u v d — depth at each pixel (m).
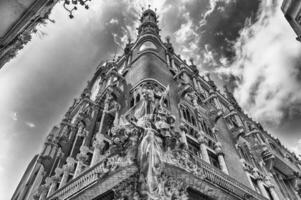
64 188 12.78
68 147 21.33
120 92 21.03
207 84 34.09
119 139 10.72
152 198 8.25
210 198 12.12
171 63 27.77
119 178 10.09
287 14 10.95
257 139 29.14
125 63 27.78
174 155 10.55
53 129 24.12
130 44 30.84
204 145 17.17
